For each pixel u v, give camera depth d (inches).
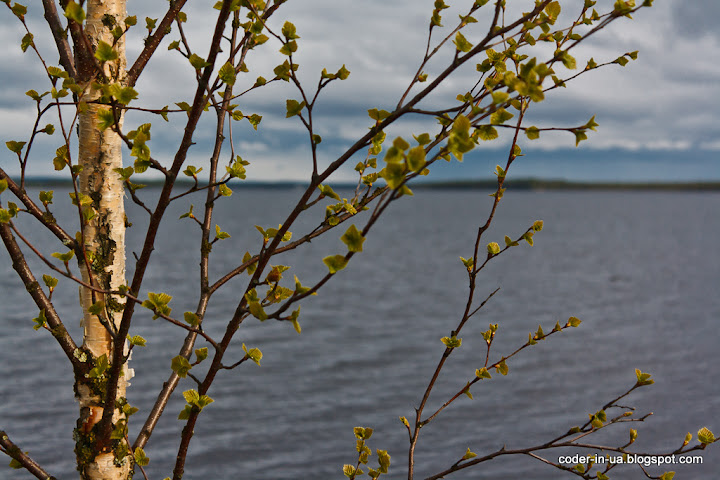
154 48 92.4
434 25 71.6
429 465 610.5
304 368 940.6
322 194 79.2
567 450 644.1
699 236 3946.9
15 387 789.9
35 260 1996.8
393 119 64.9
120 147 98.5
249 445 646.5
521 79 56.4
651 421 727.1
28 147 78.4
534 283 1913.1
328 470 591.8
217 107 92.0
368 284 1907.0
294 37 66.3
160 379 836.0
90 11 93.7
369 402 791.1
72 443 627.8
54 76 73.2
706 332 1208.8
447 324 1288.1
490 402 794.8
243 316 72.5
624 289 1785.2
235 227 4114.2
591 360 1000.2
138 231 3641.7
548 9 71.2
